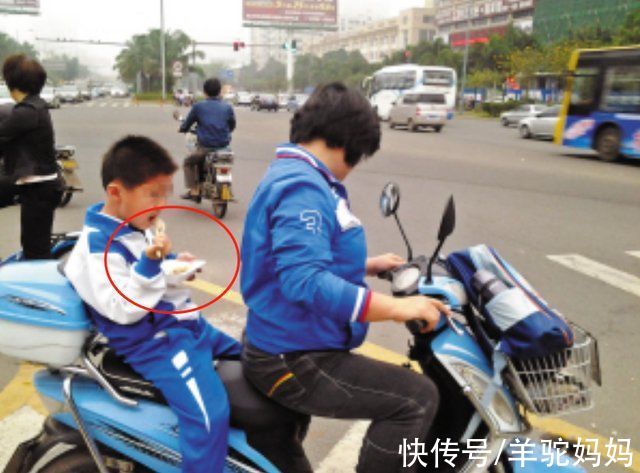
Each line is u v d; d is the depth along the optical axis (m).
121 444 2.07
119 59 87.94
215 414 1.99
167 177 2.00
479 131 28.52
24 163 4.57
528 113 31.56
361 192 10.56
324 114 1.91
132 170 1.94
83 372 2.06
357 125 1.92
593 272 6.41
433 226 8.20
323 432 3.30
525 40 58.19
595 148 16.09
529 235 7.93
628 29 38.81
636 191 11.45
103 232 1.96
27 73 4.48
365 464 2.04
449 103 35.88
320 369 1.98
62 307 1.97
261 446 2.15
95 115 31.77
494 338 2.11
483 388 2.11
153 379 2.00
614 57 15.42
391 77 37.12
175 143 17.22
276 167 1.94
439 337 2.15
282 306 1.96
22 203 4.62
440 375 2.22
